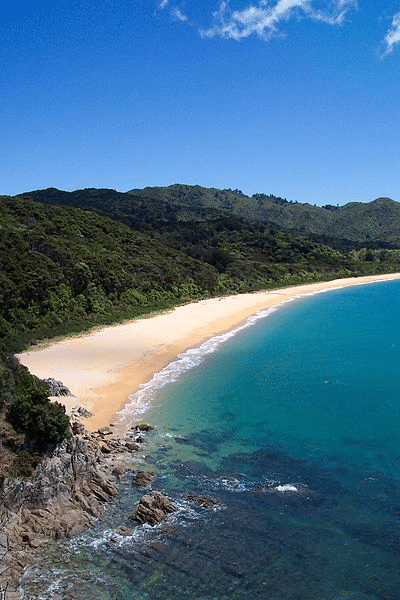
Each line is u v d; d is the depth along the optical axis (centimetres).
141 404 3425
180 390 3738
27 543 1919
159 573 1800
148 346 5022
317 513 2155
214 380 3994
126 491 2331
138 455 2681
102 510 2177
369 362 4503
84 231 8619
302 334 5828
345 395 3628
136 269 7869
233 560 1864
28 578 1766
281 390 3753
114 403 3412
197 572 1803
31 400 2431
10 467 2159
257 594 1697
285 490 2342
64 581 1758
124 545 1950
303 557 1875
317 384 3891
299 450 2753
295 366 4403
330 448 2770
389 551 1900
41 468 2189
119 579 1770
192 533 2023
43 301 5578
